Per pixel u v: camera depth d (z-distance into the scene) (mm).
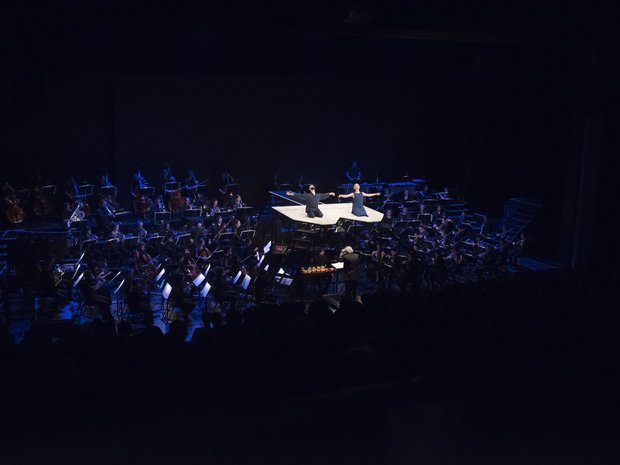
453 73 27469
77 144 26047
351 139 30562
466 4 17516
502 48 26516
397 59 26203
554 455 3738
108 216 22500
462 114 30828
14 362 8156
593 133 18016
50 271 16141
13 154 25016
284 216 20391
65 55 19531
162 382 7086
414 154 31594
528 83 26016
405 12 17078
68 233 20469
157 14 13641
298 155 29844
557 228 23984
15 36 13094
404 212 24156
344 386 6047
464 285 12023
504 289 11062
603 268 12258
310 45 24031
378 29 15367
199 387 7227
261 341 8250
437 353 8289
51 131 25516
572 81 18391
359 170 29344
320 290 18062
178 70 21641
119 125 26344
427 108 31359
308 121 29703
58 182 25906
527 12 17000
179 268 17000
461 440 3717
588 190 18391
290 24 14664
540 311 9117
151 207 24438
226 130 28375
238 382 7309
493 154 28688
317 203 19891
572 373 5254
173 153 27562
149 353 7395
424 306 9523
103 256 19438
